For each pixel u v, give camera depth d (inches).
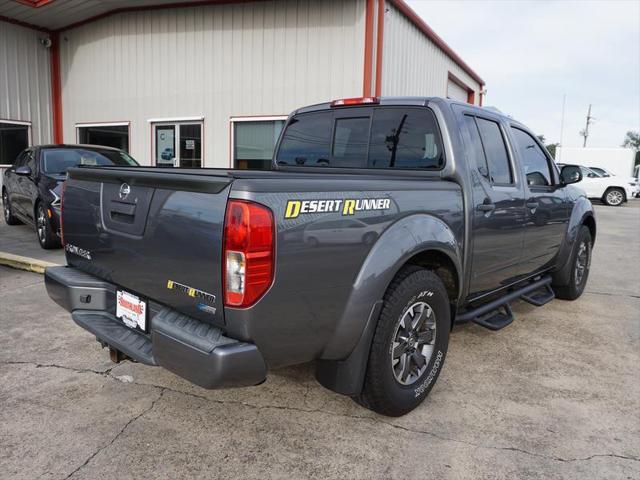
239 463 95.8
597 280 261.0
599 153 1069.1
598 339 168.6
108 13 480.7
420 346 117.3
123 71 487.8
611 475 94.3
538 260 174.7
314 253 88.7
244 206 80.0
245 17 421.1
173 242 90.6
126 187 101.8
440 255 120.1
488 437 106.4
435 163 128.3
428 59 525.0
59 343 151.6
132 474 91.7
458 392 127.4
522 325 182.2
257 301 82.0
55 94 544.4
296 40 406.3
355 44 388.5
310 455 98.8
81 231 117.3
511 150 152.4
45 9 470.9
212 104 445.1
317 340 93.8
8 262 248.1
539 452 101.3
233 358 81.4
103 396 120.5
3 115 506.9
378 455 99.3
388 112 139.3
